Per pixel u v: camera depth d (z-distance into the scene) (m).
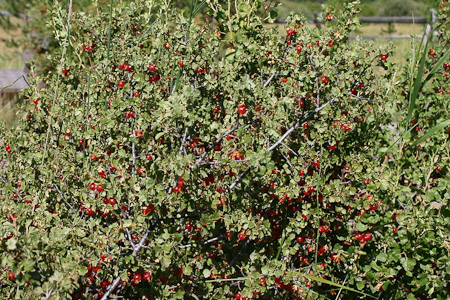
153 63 3.10
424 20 13.36
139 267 2.45
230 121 2.71
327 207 3.14
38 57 9.15
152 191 2.30
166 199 2.37
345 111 3.32
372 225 3.02
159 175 2.47
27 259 2.02
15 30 9.87
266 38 3.70
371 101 3.42
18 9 9.94
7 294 2.15
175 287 2.54
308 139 3.18
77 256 2.29
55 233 2.29
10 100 7.52
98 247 2.32
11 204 2.55
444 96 3.55
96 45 3.86
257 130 2.82
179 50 3.18
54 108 3.27
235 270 2.98
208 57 3.13
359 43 3.54
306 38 3.10
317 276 2.84
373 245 3.12
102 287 2.44
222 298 2.71
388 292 3.01
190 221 2.64
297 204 3.17
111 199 2.45
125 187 2.45
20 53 10.38
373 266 2.86
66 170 2.97
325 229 2.99
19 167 3.10
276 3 4.04
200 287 2.66
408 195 3.14
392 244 2.82
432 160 3.26
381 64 3.49
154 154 2.74
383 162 3.56
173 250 2.42
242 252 3.06
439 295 2.75
